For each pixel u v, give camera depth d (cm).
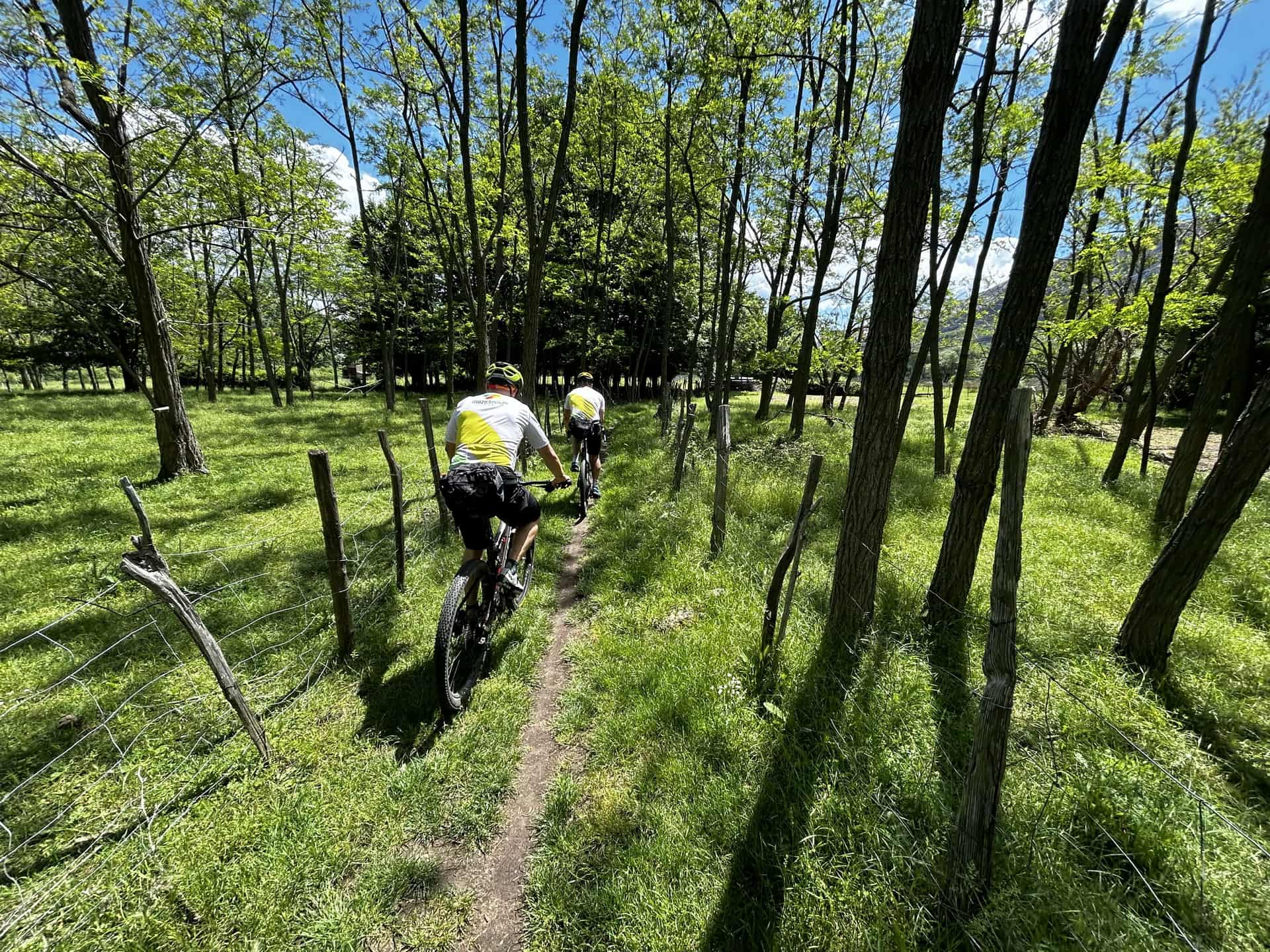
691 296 2245
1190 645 331
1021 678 297
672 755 263
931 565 458
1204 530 281
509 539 400
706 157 1183
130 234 778
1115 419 1761
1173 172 691
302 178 1211
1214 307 820
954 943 169
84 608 401
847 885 191
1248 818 215
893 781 229
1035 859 193
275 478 816
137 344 2556
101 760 256
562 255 1964
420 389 3359
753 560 473
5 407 1744
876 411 308
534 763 278
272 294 3080
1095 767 232
